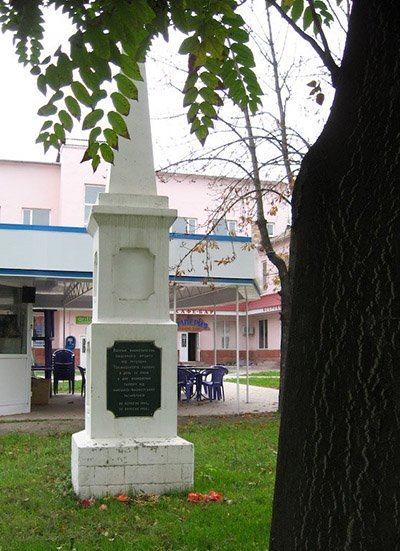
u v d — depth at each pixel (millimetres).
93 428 6621
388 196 2479
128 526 5449
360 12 2650
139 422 6742
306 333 2627
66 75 3221
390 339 2398
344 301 2508
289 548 2535
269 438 10344
